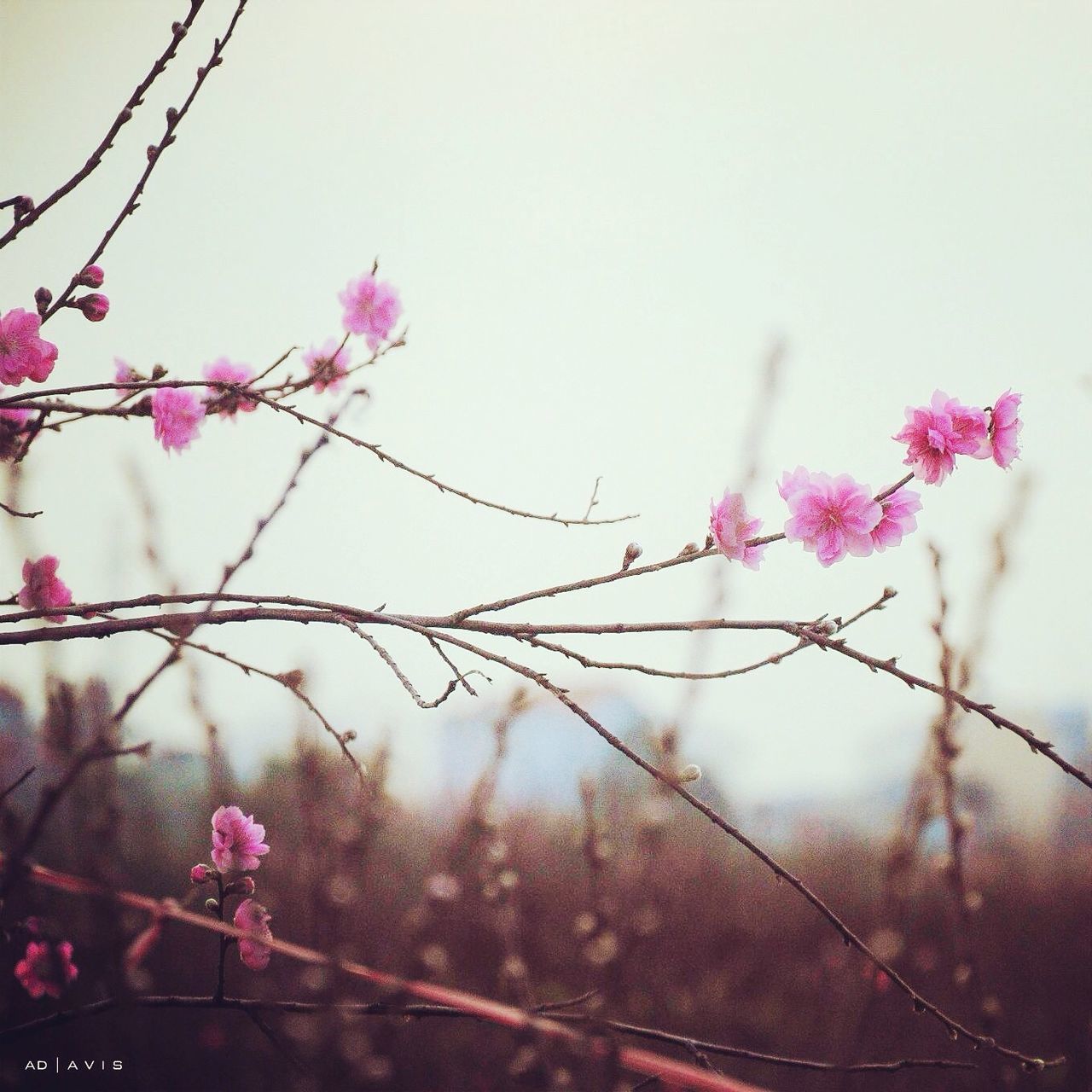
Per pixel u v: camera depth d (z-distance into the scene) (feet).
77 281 3.72
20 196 3.58
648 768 3.44
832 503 3.67
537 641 3.61
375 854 3.71
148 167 3.67
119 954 3.29
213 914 3.61
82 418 3.73
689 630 3.54
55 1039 3.66
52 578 3.73
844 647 3.52
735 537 3.49
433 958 3.52
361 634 3.53
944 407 3.69
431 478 3.68
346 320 4.06
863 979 3.91
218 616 3.59
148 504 3.57
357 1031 3.44
